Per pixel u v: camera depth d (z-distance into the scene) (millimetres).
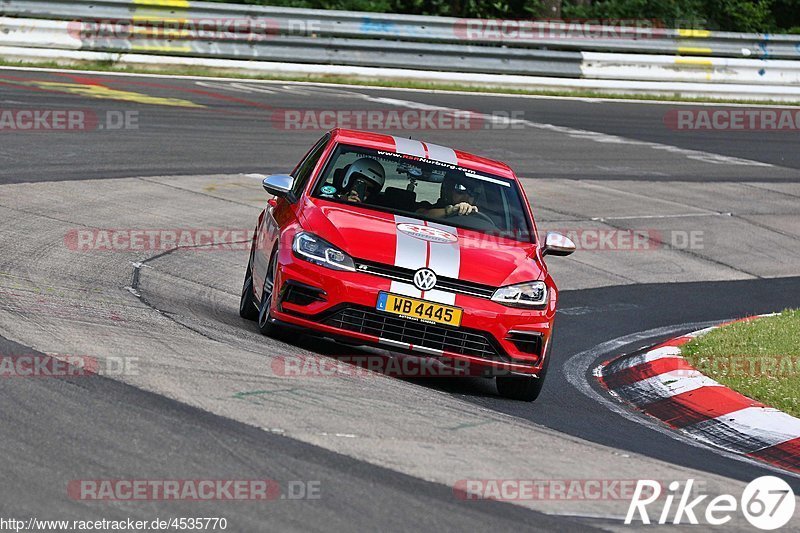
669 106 91500
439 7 111250
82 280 31812
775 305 44781
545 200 56969
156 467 16688
